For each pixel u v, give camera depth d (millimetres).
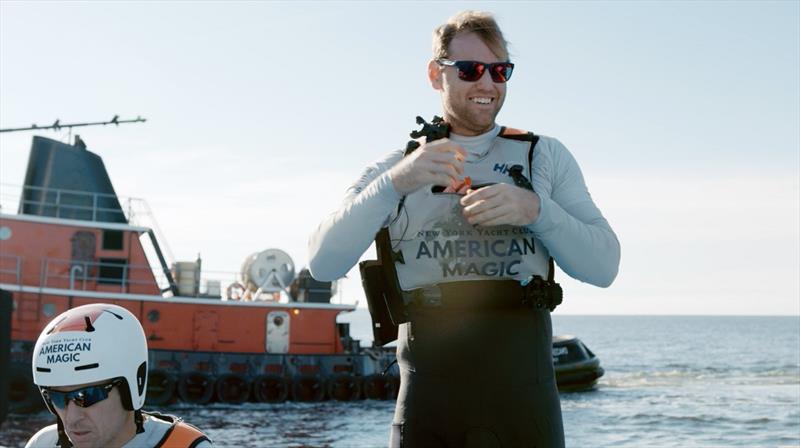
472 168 2846
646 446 19594
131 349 2479
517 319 2830
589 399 31516
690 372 54094
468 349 2809
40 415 21688
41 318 22922
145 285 24672
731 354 91688
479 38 2785
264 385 24938
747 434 21406
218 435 19828
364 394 26406
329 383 25828
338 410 24766
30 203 24266
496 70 2766
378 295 2879
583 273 2709
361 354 26719
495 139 2891
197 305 25000
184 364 24188
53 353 2404
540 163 2865
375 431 21000
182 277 26625
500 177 2828
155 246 25969
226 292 27453
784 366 62312
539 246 2869
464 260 2824
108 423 2477
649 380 44281
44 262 23578
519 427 2809
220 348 25172
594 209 2875
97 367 2402
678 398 31953
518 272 2844
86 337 2410
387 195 2568
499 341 2805
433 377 2844
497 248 2828
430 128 2871
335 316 26766
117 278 24375
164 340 24500
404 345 2932
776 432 21656
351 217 2617
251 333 25594
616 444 19984
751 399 31281
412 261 2861
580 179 2961
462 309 2816
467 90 2771
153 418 2625
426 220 2834
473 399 2803
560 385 33656
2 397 6570
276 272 26672
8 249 23344
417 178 2498
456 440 2818
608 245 2705
